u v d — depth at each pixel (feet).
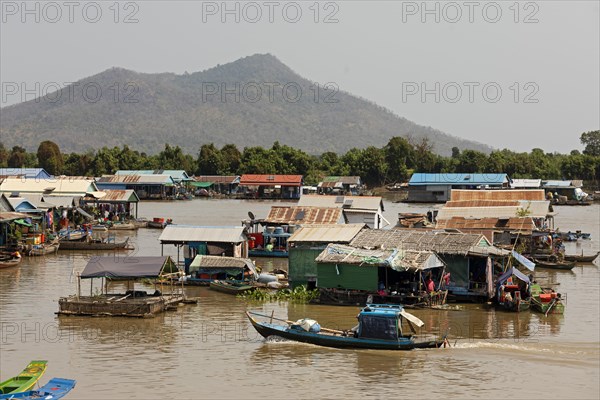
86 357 129.08
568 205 511.40
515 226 245.65
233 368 123.44
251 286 183.11
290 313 162.09
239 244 209.46
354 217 281.54
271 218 258.16
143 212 418.72
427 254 167.84
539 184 540.52
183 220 364.38
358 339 133.28
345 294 169.68
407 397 110.93
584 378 119.03
